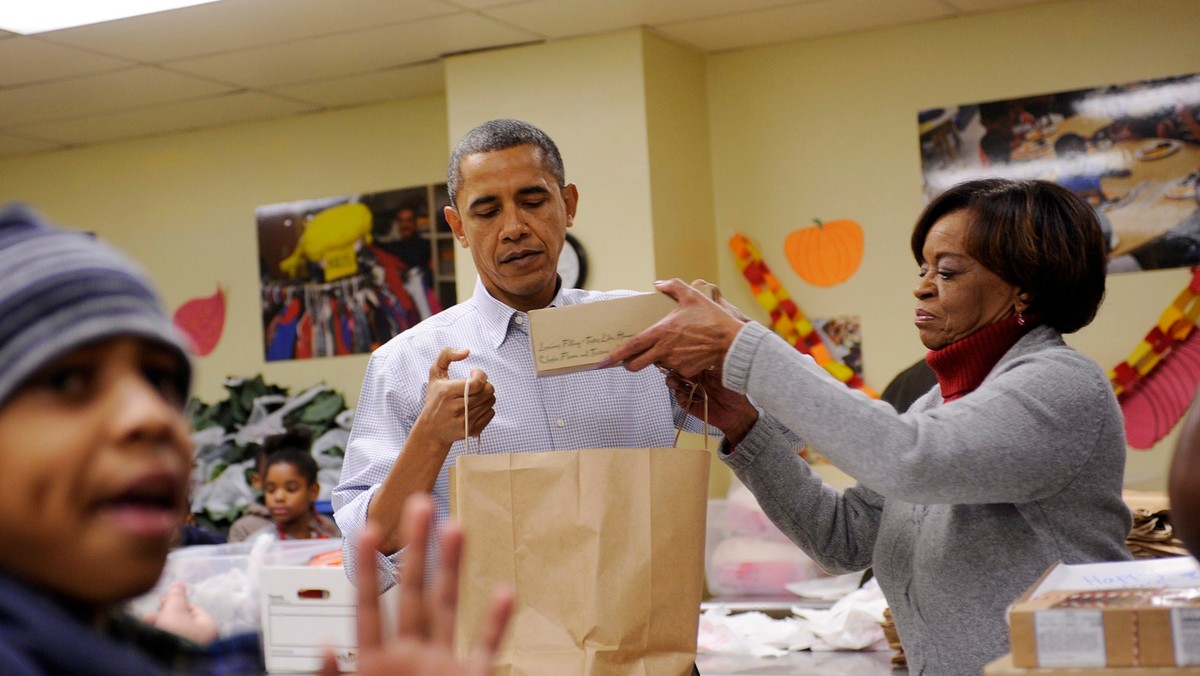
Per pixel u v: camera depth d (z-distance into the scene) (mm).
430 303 4941
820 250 4379
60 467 635
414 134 4973
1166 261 3941
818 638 2963
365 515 1704
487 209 1828
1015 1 4047
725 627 3041
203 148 5324
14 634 621
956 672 1539
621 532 1553
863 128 4328
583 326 1595
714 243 4516
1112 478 1520
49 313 632
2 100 4668
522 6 3834
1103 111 4020
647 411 1874
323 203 5117
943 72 4219
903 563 1639
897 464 1408
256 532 4352
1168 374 3879
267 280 5207
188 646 824
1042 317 1608
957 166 4203
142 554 650
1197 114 3908
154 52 4152
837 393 1453
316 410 5051
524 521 1562
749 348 1497
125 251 5457
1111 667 1096
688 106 4395
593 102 4184
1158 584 1263
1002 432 1433
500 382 1856
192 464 734
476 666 680
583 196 4195
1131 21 3990
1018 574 1518
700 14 4020
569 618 1540
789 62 4430
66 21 3779
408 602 684
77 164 5543
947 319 1623
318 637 2391
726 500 3977
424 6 3795
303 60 4340
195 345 5316
